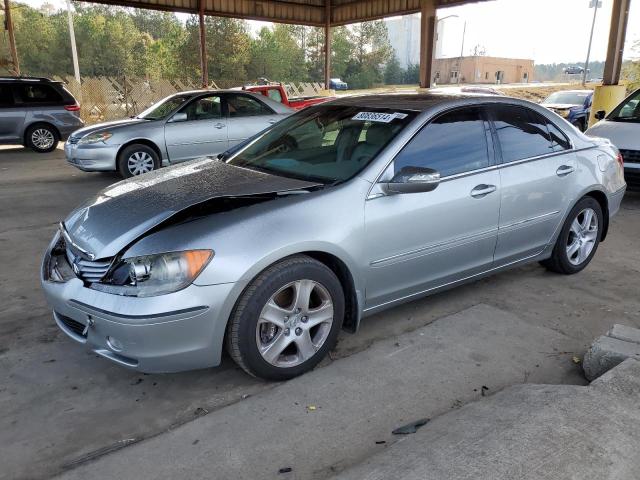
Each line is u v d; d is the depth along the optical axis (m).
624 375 2.87
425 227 3.54
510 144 4.08
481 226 3.86
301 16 21.67
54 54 65.31
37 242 5.84
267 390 3.09
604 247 5.71
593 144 4.79
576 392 2.77
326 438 2.68
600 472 2.22
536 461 2.27
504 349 3.54
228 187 3.36
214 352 2.88
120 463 2.52
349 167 3.47
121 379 3.23
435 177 3.26
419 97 4.07
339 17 21.92
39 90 13.42
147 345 2.74
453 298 4.33
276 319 3.03
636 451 2.34
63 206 7.56
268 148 4.10
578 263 4.80
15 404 2.99
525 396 2.79
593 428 2.47
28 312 4.12
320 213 3.12
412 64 100.75
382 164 3.39
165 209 3.09
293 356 3.20
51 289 3.06
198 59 60.25
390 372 3.26
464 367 3.32
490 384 3.15
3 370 3.32
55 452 2.61
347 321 3.46
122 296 2.75
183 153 9.34
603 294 4.45
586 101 18.72
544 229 4.37
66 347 3.60
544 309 4.15
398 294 3.60
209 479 2.41
